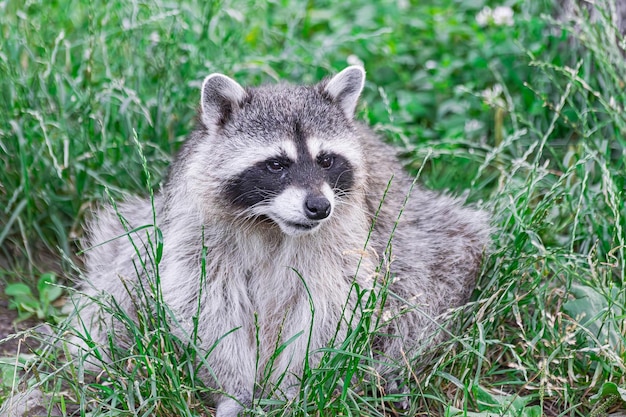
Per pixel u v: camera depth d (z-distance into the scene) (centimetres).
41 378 575
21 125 765
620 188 732
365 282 611
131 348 567
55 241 788
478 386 579
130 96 781
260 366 622
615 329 602
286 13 1104
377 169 668
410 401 592
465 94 948
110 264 671
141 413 557
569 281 637
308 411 545
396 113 936
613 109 734
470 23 1073
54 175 779
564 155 834
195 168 605
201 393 616
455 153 822
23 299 710
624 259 652
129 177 795
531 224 658
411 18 1109
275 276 609
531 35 925
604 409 571
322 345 604
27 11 895
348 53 1045
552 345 609
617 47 793
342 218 611
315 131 602
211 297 599
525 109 898
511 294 638
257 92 627
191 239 604
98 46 856
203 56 877
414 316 641
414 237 668
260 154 591
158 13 879
